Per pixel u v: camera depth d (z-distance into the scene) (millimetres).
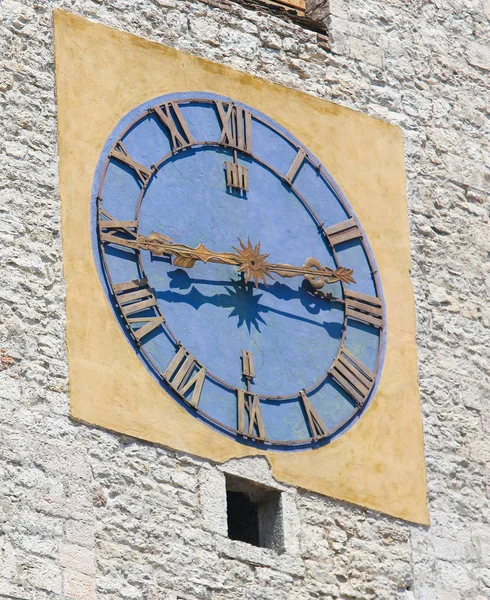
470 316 42531
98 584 36625
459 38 45281
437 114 44125
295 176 41531
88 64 40250
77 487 37156
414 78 44188
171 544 37500
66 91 39812
